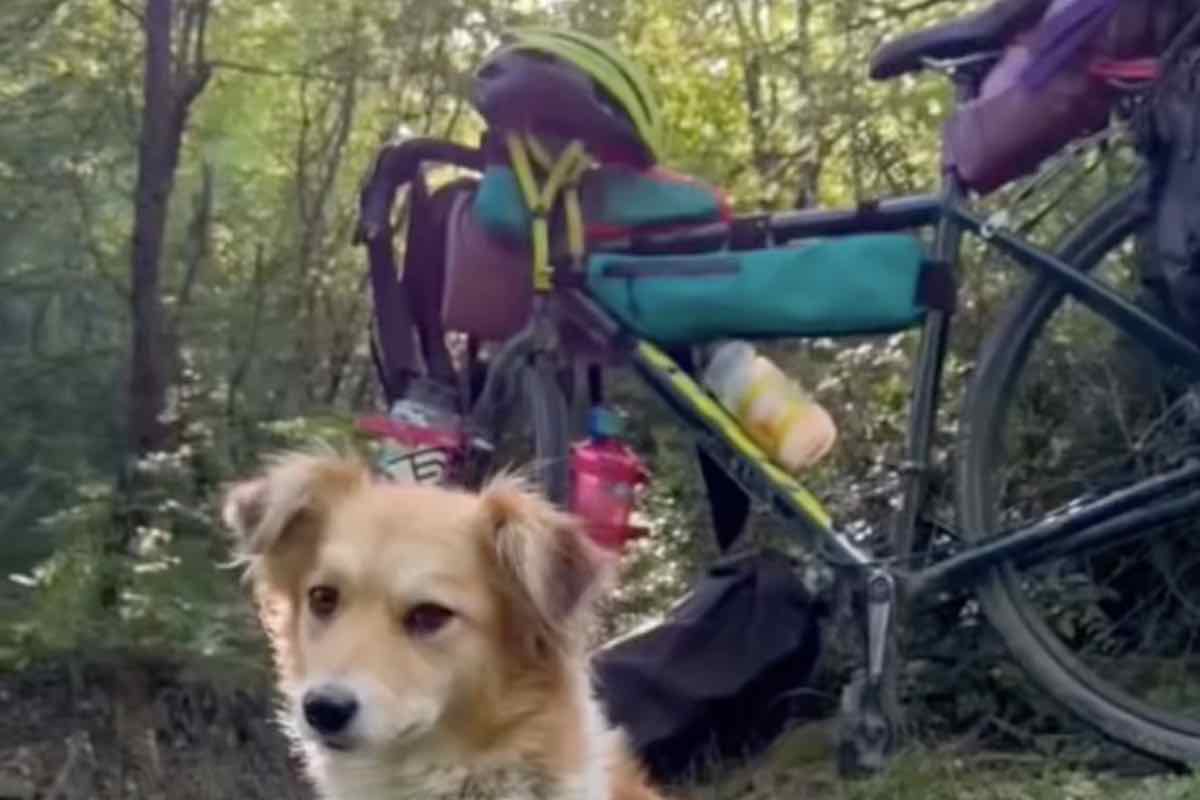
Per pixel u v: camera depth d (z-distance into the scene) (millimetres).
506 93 3047
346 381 4430
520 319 3135
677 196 3115
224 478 3879
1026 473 3352
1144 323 3059
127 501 3793
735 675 3189
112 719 3568
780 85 4520
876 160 4355
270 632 2357
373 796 2252
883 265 3059
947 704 3334
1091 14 2953
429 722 2188
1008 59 3068
